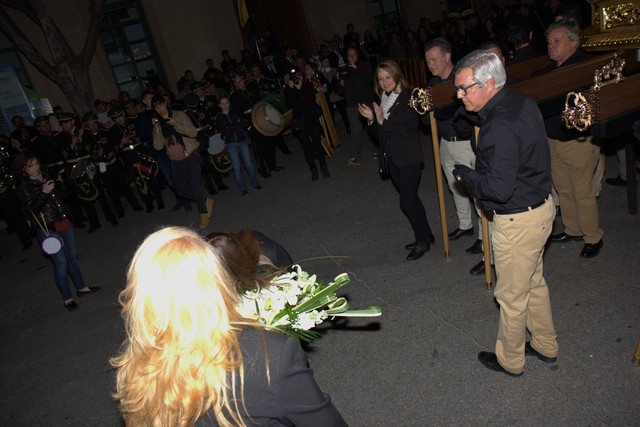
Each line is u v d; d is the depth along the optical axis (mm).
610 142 6062
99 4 11094
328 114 9141
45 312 5801
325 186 7586
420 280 4367
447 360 3344
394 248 5094
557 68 3627
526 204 2500
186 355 1259
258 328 1388
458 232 4867
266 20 15562
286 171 8891
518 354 2928
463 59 2496
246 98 8656
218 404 1279
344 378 3441
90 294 5910
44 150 8148
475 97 2471
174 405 1262
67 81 11023
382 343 3689
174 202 9000
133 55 14117
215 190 8656
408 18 16688
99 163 8062
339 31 16047
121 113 8344
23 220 8266
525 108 2434
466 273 4285
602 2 3555
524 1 11266
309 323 1672
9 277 7285
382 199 6500
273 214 7008
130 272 1331
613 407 2691
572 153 3807
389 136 4336
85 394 4066
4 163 8039
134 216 8711
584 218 3973
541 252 2744
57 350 4879
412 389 3189
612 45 3477
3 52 12414
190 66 14445
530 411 2795
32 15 11195
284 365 1310
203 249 1338
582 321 3375
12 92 11039
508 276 2682
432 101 3789
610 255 3998
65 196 5594
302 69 10805
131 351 1348
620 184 5105
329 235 5844
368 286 4492
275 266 2346
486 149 2459
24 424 3869
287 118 8523
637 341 3092
